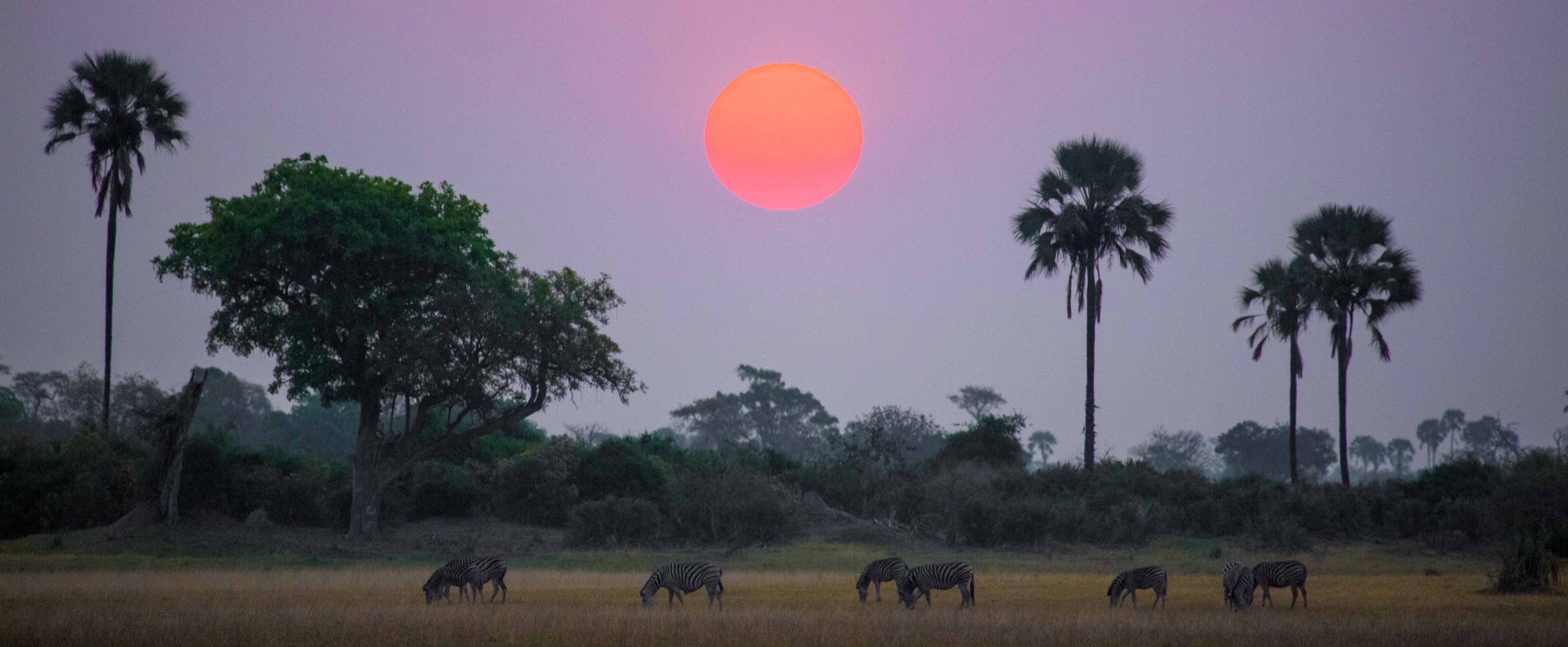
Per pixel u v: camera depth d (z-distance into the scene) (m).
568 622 24.44
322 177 54.12
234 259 51.53
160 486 53.03
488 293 54.09
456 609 27.47
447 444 57.25
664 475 65.94
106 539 49.44
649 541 56.09
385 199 54.22
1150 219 67.69
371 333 54.50
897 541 57.38
